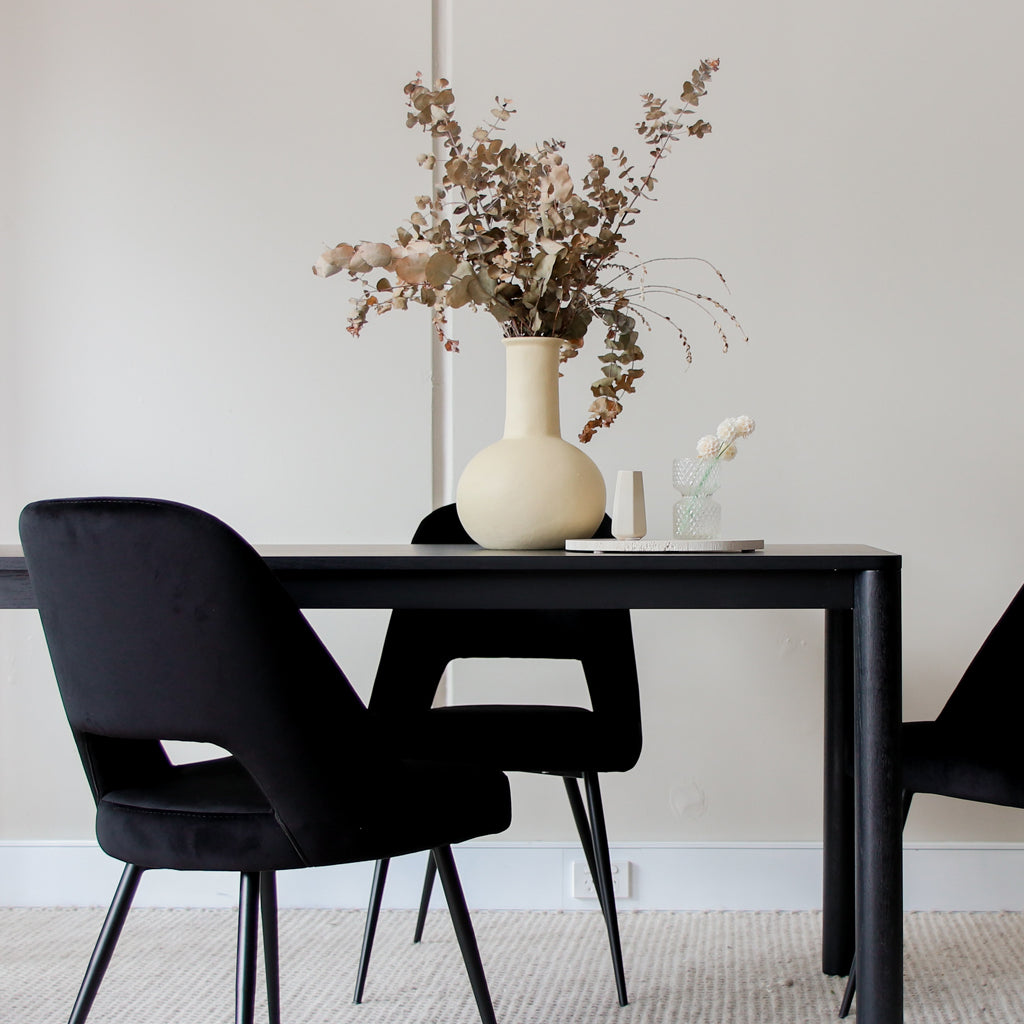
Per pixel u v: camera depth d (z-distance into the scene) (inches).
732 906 99.0
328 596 53.5
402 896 99.2
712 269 99.8
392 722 80.3
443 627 83.6
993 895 98.1
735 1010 76.5
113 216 100.7
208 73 100.9
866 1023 50.8
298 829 47.8
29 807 100.5
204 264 100.6
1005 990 79.7
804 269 99.8
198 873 99.6
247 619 45.6
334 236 100.6
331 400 100.7
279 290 100.7
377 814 49.1
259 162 100.6
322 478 100.7
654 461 99.8
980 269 99.3
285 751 46.9
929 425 99.4
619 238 70.4
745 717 99.8
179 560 45.4
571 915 97.9
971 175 99.4
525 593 53.2
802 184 99.8
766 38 100.0
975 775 66.2
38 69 100.8
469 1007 77.3
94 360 100.6
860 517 99.6
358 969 80.8
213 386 100.7
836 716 81.3
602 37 100.1
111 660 47.9
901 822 51.6
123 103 100.9
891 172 99.7
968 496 99.3
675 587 52.8
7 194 100.7
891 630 51.3
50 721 100.6
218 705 46.6
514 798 99.7
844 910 82.4
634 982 81.9
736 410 99.7
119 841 51.4
